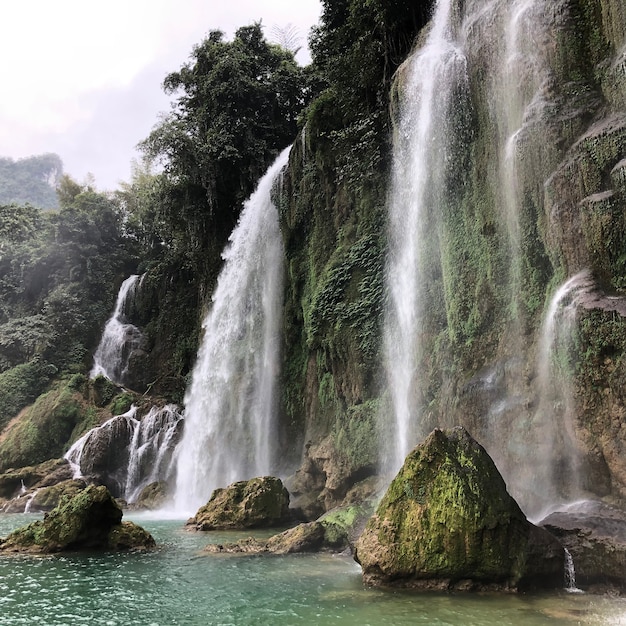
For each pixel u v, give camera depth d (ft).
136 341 119.65
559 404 31.07
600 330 28.45
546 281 35.09
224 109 95.50
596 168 31.50
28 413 102.37
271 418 72.54
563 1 36.83
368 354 53.06
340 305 57.52
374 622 20.33
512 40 40.24
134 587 27.53
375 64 60.80
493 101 41.50
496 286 38.93
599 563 23.88
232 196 97.71
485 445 35.65
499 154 40.24
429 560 24.70
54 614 23.26
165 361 113.50
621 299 28.89
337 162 64.39
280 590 26.05
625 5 33.01
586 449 28.84
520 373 34.81
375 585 25.73
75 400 101.50
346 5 70.03
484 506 24.41
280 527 48.80
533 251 35.78
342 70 63.67
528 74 37.99
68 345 120.16
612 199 29.89
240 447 74.90
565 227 32.73
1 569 32.07
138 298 127.44
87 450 85.51
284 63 103.04
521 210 36.63
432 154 46.96
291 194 76.28
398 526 25.76
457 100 44.75
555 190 33.58
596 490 28.86
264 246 83.46
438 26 51.52
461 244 43.01
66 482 77.92
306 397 66.13
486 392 36.68
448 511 24.75
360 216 60.44
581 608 21.17
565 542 25.21
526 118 37.09
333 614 21.61
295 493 55.98
